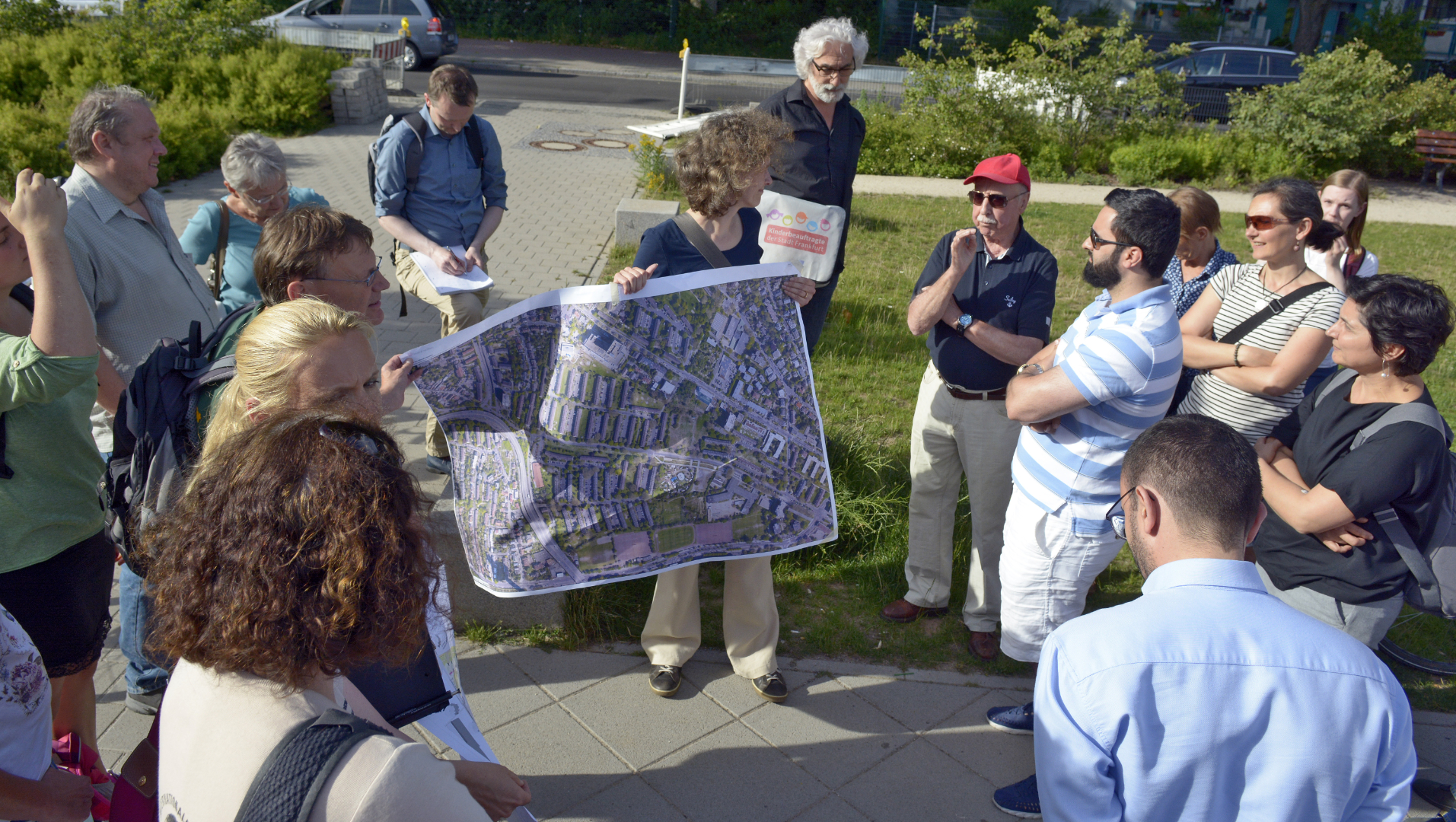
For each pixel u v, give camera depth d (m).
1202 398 3.73
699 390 2.93
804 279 2.96
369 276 2.48
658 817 2.90
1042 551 3.06
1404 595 2.80
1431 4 31.17
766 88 21.97
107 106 3.02
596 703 3.38
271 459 1.26
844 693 3.52
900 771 3.14
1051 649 1.58
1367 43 25.39
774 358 3.00
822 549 4.32
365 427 1.42
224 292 4.15
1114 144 14.84
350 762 1.14
